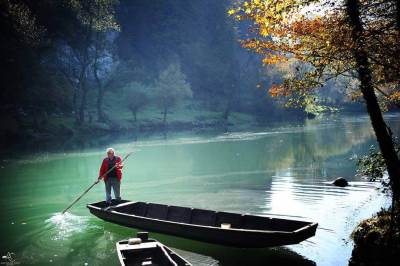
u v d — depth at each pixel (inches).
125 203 538.9
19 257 413.1
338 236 432.8
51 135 1964.8
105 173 545.3
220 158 1138.7
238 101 3690.9
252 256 394.6
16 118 1991.9
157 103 2785.4
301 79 395.9
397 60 334.6
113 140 1801.2
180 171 955.3
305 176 810.8
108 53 3395.7
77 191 770.2
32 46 2187.5
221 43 4138.8
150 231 463.8
